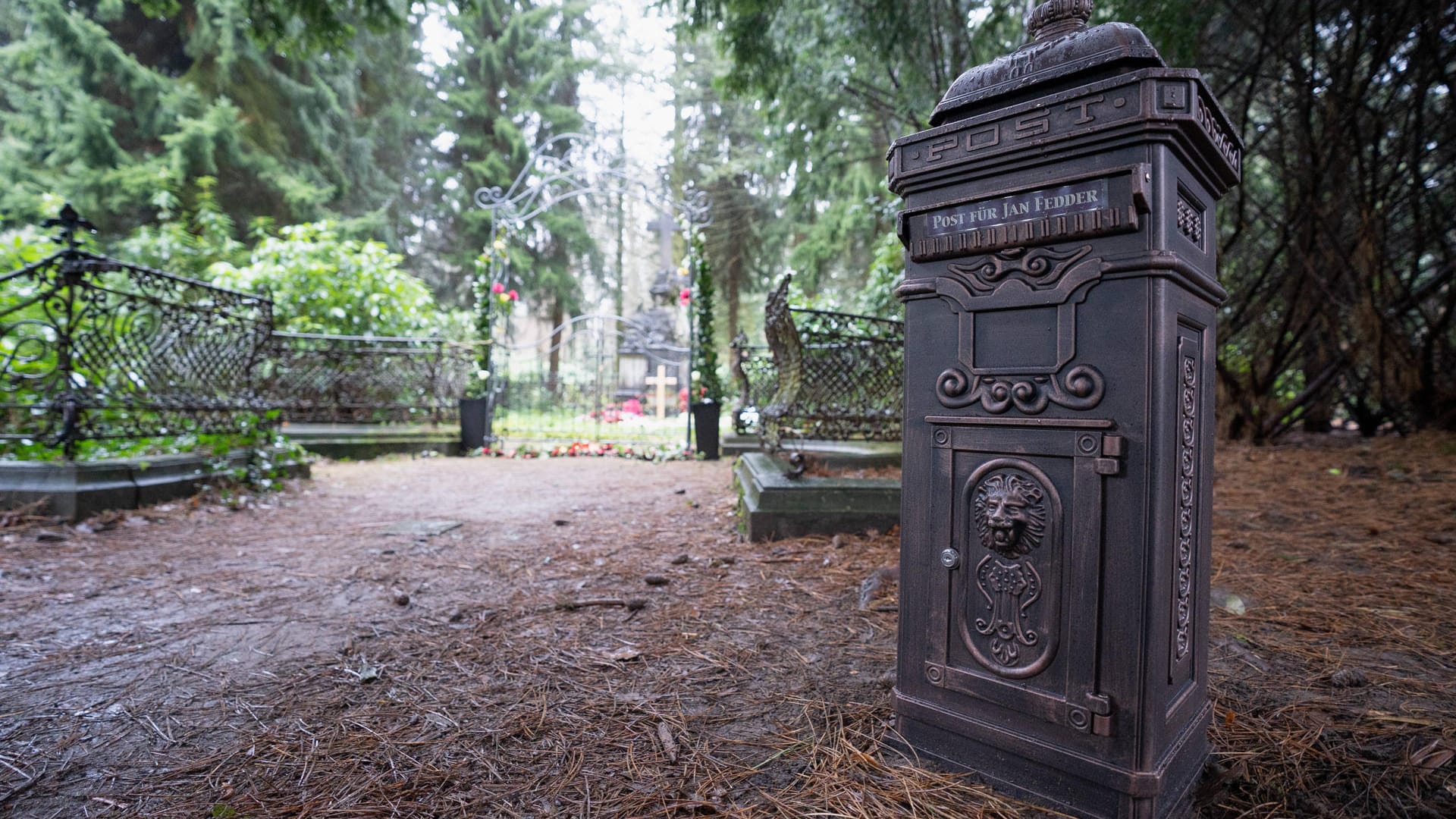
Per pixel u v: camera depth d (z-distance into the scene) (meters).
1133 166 1.18
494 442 8.98
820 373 4.90
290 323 8.45
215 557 3.27
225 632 2.31
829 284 17.36
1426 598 2.49
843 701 1.78
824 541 3.56
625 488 5.86
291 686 1.88
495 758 1.51
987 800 1.33
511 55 20.44
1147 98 1.17
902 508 1.55
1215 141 1.29
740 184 20.89
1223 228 7.67
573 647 2.18
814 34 7.16
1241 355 8.09
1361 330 6.66
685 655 2.11
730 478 6.64
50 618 2.40
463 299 20.50
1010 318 1.37
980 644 1.42
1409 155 6.48
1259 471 5.64
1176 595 1.30
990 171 1.37
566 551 3.51
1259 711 1.68
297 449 5.86
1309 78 6.20
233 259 11.31
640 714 1.72
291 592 2.77
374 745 1.57
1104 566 1.25
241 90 14.34
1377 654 2.03
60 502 3.72
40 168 13.02
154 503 4.24
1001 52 6.97
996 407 1.38
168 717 1.70
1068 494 1.30
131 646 2.17
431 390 9.05
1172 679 1.30
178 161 12.76
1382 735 1.56
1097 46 1.27
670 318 16.17
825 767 1.46
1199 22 5.34
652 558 3.33
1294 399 7.44
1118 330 1.23
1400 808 1.30
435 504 4.95
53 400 3.92
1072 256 1.28
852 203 12.48
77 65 12.74
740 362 5.94
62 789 1.39
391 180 18.91
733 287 21.55
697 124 22.12
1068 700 1.29
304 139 15.68
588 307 24.69
